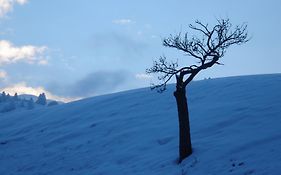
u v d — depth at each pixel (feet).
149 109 132.57
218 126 88.48
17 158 116.37
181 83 76.02
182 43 75.87
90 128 128.26
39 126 156.66
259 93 110.63
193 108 116.16
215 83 147.02
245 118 87.35
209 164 66.95
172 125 104.78
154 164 77.41
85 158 99.14
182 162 72.38
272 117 82.79
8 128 175.52
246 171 58.95
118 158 89.86
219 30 75.51
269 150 64.34
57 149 115.75
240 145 70.23
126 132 110.01
